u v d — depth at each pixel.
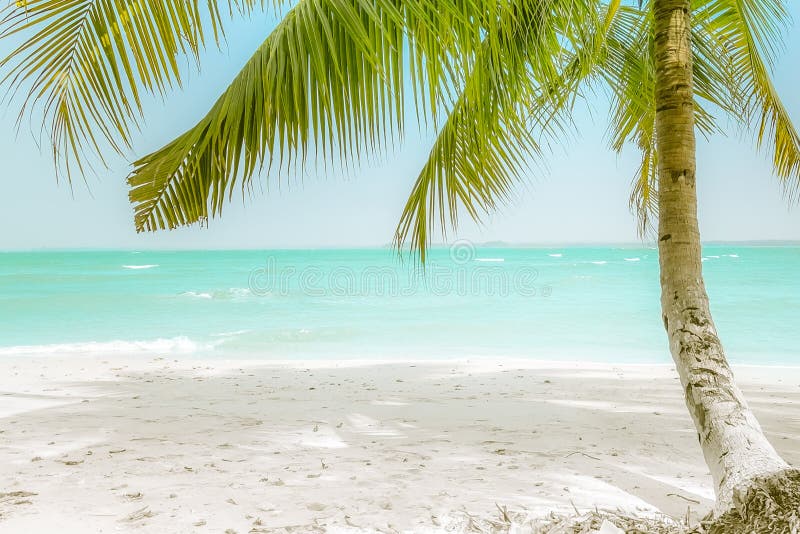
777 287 29.19
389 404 6.24
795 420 5.38
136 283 37.88
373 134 2.10
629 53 4.69
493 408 6.00
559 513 2.88
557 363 9.46
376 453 4.23
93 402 6.33
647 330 15.39
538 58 3.17
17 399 6.50
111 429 5.00
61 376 8.22
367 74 2.12
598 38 3.23
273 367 9.14
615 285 33.59
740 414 2.21
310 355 11.77
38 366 9.18
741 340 13.34
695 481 3.55
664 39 2.79
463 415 5.66
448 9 1.90
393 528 2.71
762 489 1.85
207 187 2.36
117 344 12.73
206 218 2.37
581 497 3.19
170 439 4.65
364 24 2.09
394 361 9.82
